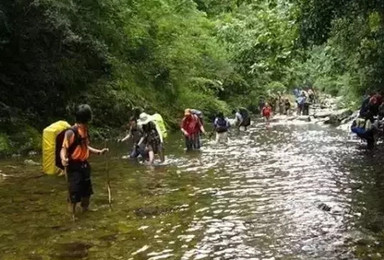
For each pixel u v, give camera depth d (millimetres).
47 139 12305
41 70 18594
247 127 27281
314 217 8086
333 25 17672
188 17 30812
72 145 8523
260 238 7074
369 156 14602
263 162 14070
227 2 20344
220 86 33500
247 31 22016
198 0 34406
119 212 8695
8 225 8008
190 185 10914
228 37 23375
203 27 32250
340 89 40156
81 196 8609
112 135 20734
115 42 23734
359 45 19547
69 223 8070
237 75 36781
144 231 7531
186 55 28984
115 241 7070
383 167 12531
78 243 7012
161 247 6766
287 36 18906
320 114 32406
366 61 20984
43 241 7141
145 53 26391
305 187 10422
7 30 16922
